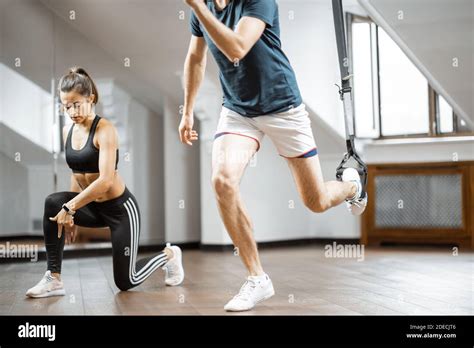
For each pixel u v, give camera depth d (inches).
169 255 149.6
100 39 251.4
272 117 110.0
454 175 260.5
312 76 247.0
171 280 150.8
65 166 249.0
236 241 113.4
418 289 139.4
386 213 271.4
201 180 264.1
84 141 135.9
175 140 273.1
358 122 275.6
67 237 135.7
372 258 217.5
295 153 112.3
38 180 244.4
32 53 244.7
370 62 276.1
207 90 249.6
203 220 264.4
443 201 262.5
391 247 264.7
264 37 107.3
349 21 271.9
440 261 204.5
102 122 136.0
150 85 266.4
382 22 217.5
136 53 251.0
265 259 219.0
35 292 132.3
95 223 139.8
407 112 273.1
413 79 271.6
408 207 267.9
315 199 115.7
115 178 137.3
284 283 151.9
